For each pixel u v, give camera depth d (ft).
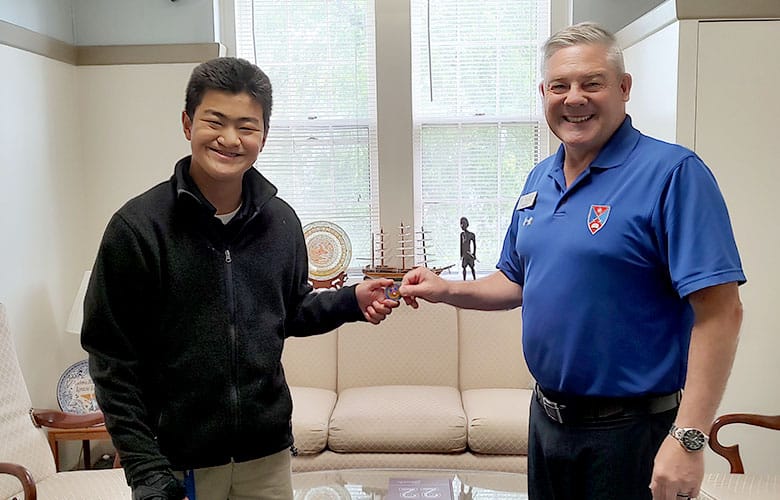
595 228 5.12
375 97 12.09
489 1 11.98
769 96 8.68
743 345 8.98
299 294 5.60
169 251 4.61
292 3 12.01
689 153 5.00
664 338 5.06
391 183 12.03
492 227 12.37
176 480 4.47
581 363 5.15
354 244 12.43
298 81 12.15
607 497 5.16
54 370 10.60
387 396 10.37
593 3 11.63
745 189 8.80
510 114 12.18
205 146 4.56
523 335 5.69
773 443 9.04
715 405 4.71
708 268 4.66
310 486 8.39
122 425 4.47
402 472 8.76
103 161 11.56
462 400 10.69
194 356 4.66
